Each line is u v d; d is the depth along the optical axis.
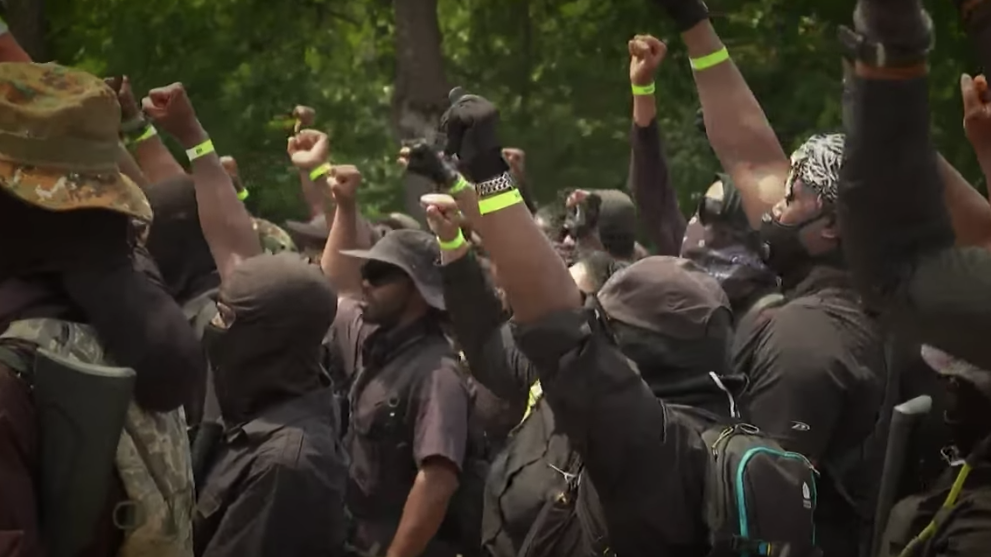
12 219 2.08
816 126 9.26
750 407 2.92
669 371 2.45
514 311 2.15
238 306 2.84
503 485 2.67
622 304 2.50
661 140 4.19
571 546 2.45
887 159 1.49
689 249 3.83
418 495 3.24
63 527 1.99
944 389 2.69
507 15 11.74
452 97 2.18
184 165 8.84
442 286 3.39
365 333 3.77
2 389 1.93
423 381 3.35
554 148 11.24
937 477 2.75
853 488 2.99
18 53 2.51
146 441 2.13
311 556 2.76
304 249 4.75
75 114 2.08
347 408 3.73
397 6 9.12
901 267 1.55
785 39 9.69
